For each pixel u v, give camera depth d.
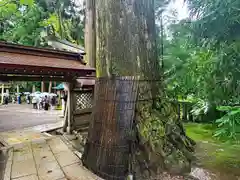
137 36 3.08
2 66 3.39
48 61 4.51
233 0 2.30
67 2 9.91
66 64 4.84
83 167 3.05
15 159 3.40
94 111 3.11
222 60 2.72
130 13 3.01
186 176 2.76
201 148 3.86
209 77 3.13
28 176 2.76
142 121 2.86
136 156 2.67
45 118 7.51
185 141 3.62
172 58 4.21
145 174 2.64
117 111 2.78
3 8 7.87
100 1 3.11
